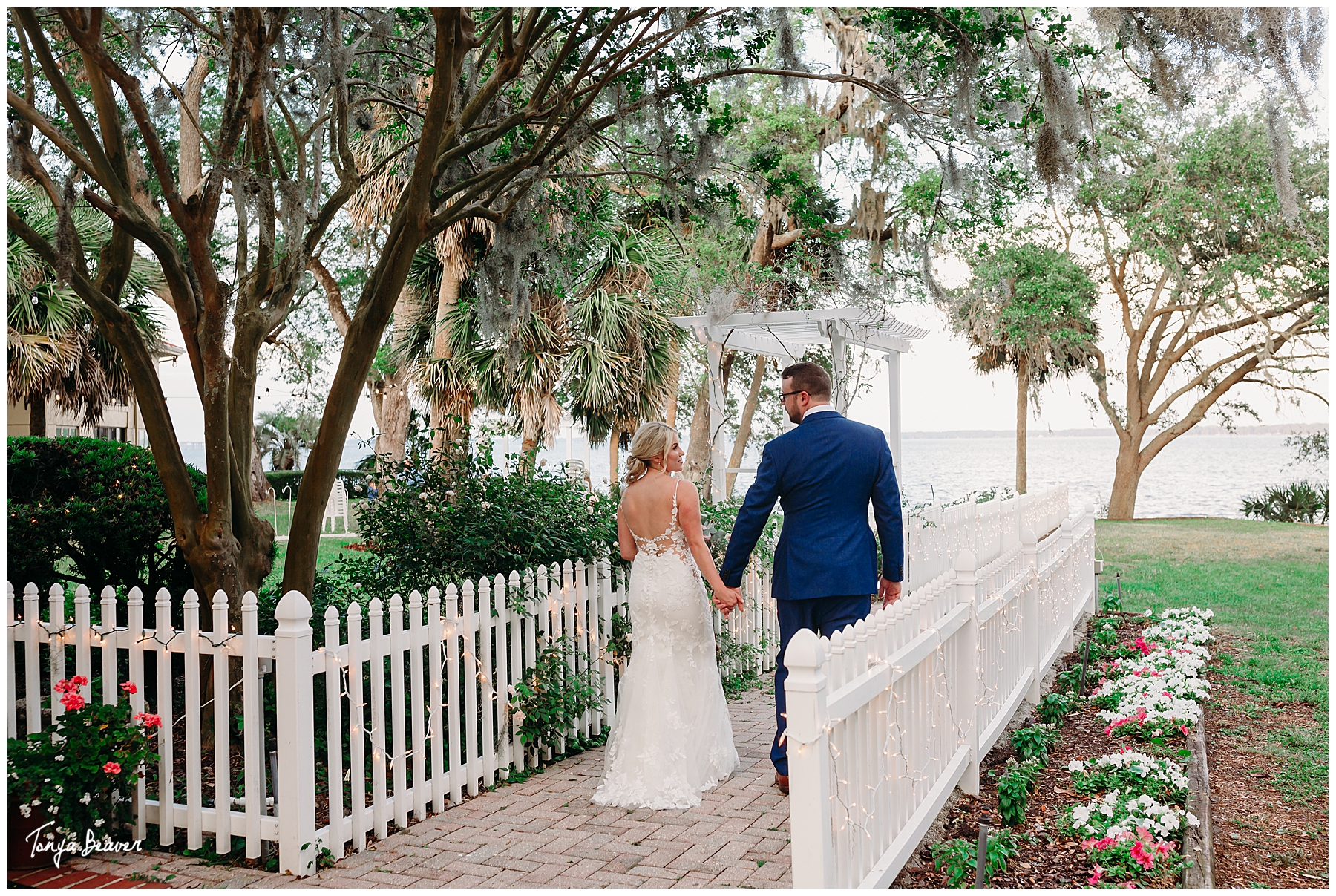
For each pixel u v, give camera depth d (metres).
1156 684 6.34
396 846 3.88
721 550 6.62
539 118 5.14
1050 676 7.02
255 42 4.20
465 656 4.49
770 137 10.50
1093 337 23.56
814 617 4.44
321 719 5.04
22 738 4.38
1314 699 6.46
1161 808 3.96
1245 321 22.52
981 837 3.25
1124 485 26.19
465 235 12.28
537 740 4.95
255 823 3.72
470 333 12.23
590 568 5.43
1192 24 4.73
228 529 4.81
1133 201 19.91
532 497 5.59
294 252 4.74
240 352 5.05
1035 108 5.26
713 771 4.62
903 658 3.47
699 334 9.01
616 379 12.81
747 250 9.33
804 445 4.41
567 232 6.74
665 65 5.45
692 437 19.27
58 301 10.41
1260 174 18.42
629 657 5.38
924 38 5.29
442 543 5.50
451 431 6.41
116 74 4.35
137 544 5.71
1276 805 4.59
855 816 3.03
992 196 6.00
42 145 6.30
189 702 3.88
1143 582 12.19
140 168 6.02
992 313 16.11
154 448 4.74
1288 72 4.72
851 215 7.73
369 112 6.08
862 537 4.40
